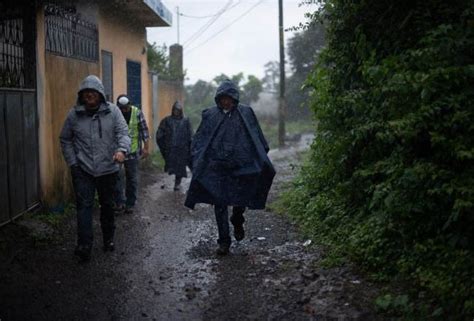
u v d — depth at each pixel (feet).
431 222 15.19
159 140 35.55
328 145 21.75
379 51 19.30
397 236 16.15
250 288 16.30
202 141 19.83
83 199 18.49
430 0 17.19
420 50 15.51
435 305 13.21
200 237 22.82
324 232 20.53
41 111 24.50
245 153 19.39
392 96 16.26
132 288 16.55
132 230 23.89
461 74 14.40
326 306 14.43
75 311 14.79
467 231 14.24
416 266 14.73
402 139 15.58
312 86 24.81
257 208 19.99
